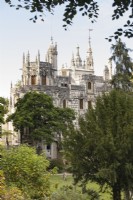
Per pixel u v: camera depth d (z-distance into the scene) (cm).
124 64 8056
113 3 1816
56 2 1839
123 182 4909
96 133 4994
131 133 4856
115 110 5103
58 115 11119
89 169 5019
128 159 4900
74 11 1859
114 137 4959
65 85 13350
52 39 13450
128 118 5000
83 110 13462
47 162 4253
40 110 10831
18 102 11181
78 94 13462
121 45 8075
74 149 5125
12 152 4059
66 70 14288
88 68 14188
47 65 12925
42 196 3912
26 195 3647
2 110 8469
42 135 10769
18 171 3884
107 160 4900
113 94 5275
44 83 12900
